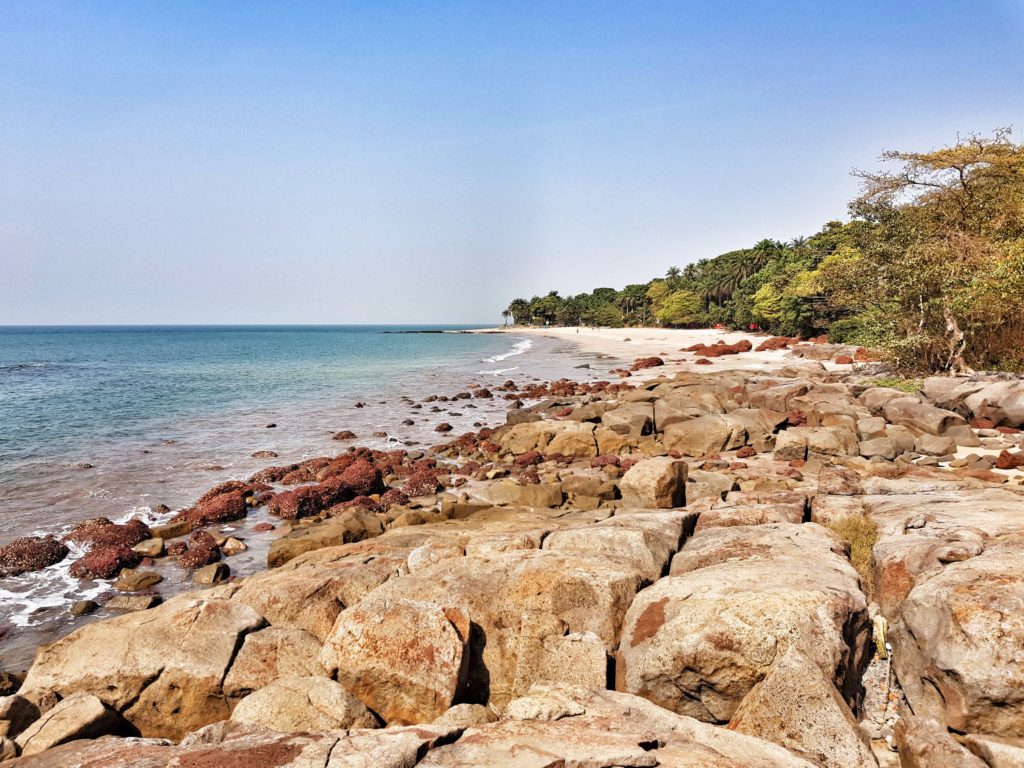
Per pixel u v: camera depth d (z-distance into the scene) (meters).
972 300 32.50
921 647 7.63
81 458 27.45
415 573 10.75
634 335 126.19
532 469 24.55
